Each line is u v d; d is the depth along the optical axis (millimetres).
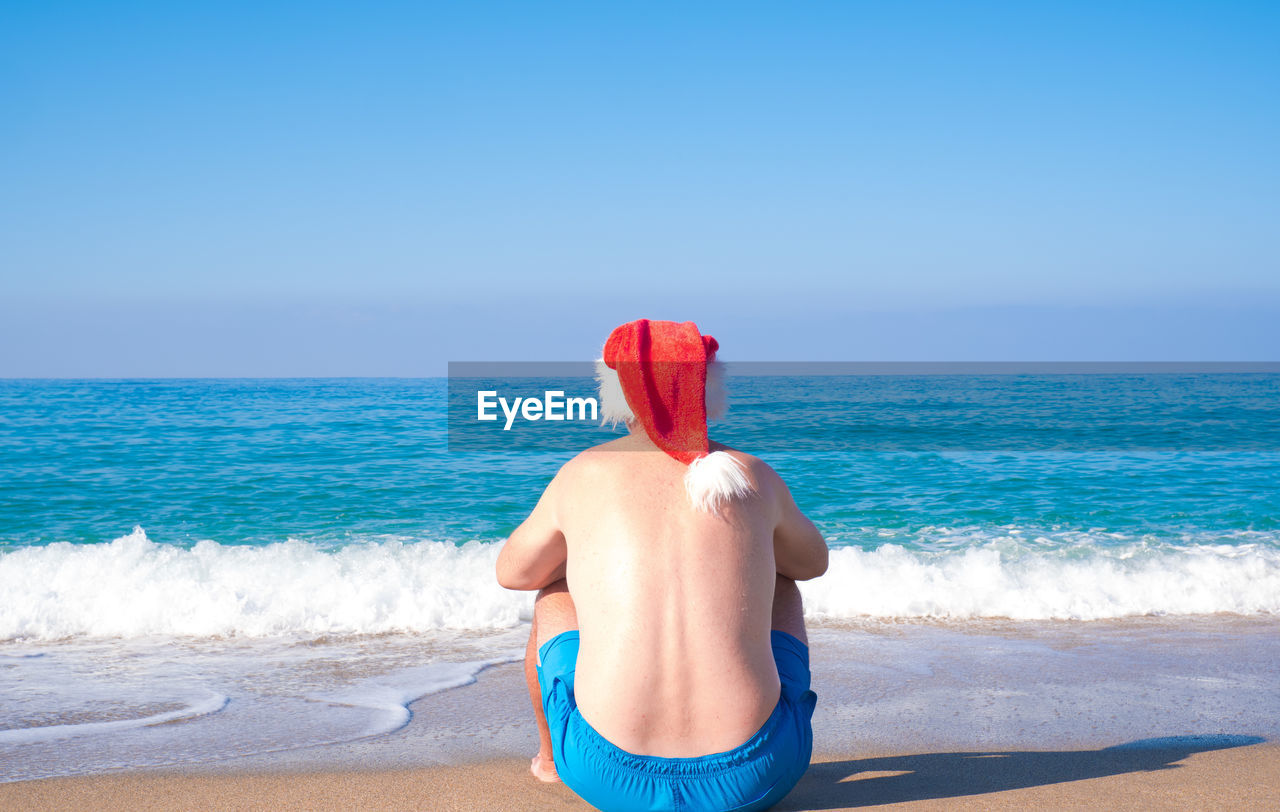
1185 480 11945
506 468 13391
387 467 13500
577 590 1825
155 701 3395
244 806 2252
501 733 3006
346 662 4000
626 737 1720
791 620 2057
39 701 3381
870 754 2736
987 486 11430
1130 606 5086
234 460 14414
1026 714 3209
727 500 1807
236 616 4609
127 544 6441
